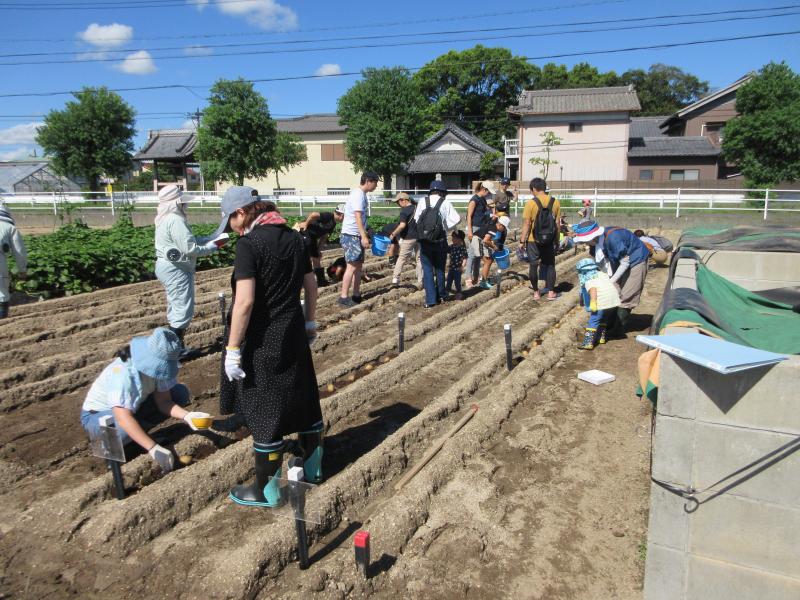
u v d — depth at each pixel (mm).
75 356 6160
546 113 33156
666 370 2646
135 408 4016
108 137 34875
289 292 3432
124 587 3010
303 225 9508
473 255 10375
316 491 3650
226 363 3334
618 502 3803
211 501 3801
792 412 2461
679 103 59594
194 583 3021
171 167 45438
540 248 9359
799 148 26172
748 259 6531
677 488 2717
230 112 29797
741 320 4586
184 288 6039
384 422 5055
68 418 5023
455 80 51844
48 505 3568
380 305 9133
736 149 27734
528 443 4586
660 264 12859
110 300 9219
